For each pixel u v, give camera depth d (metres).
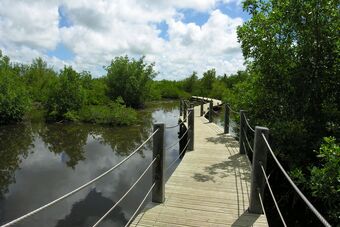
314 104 6.42
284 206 6.47
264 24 6.64
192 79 47.25
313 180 4.48
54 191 7.88
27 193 7.75
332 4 5.95
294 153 6.21
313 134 6.17
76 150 12.24
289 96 6.85
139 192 7.70
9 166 10.15
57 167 10.00
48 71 39.94
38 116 21.00
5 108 17.47
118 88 27.97
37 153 11.83
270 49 6.68
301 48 6.38
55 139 14.38
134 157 11.10
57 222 6.18
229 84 39.59
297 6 6.07
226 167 6.00
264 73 6.96
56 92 19.44
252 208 3.92
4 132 16.08
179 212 3.93
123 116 18.38
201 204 4.18
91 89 26.69
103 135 15.26
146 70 28.80
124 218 6.34
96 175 9.15
